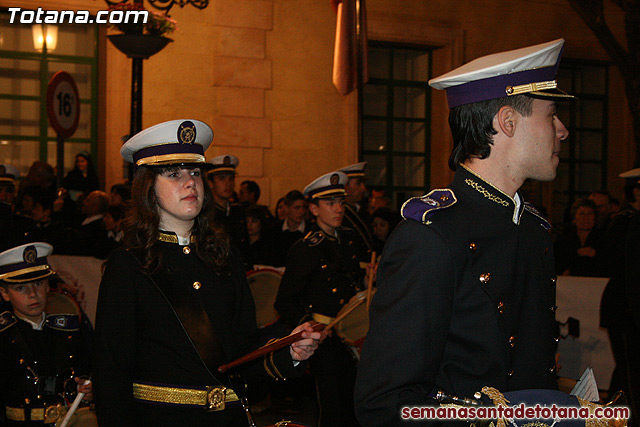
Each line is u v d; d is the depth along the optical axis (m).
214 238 2.68
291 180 11.16
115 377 2.37
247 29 10.82
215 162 6.31
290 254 4.80
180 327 2.47
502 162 1.84
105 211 6.85
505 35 12.50
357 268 4.93
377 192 8.91
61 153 6.75
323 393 4.62
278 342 2.46
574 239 6.76
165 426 2.42
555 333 1.91
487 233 1.76
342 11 8.07
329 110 11.37
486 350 1.70
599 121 13.52
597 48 13.05
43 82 10.45
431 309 1.64
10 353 3.39
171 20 6.56
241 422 2.50
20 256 3.48
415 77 12.38
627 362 3.95
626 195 6.21
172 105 10.46
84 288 6.42
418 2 11.95
